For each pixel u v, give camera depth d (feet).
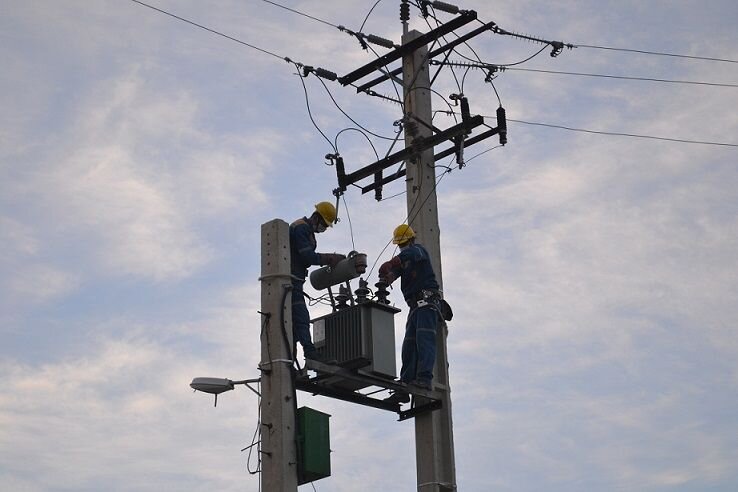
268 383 45.39
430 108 58.03
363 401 51.13
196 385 45.19
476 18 58.13
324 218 52.19
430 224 55.72
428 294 51.96
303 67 58.54
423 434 52.01
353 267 49.67
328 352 49.24
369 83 59.67
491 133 57.47
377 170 57.57
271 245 47.26
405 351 51.85
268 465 44.29
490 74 59.62
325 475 44.80
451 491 51.60
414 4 59.57
